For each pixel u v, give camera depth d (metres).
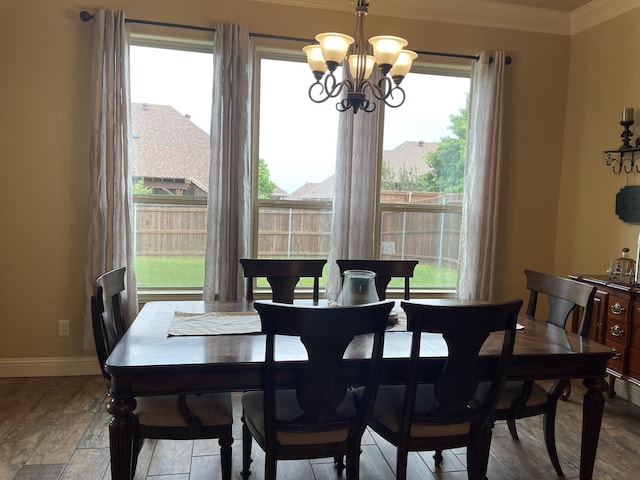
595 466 2.35
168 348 1.79
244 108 3.26
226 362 1.66
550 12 3.70
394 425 1.86
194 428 1.83
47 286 3.24
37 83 3.12
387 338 2.01
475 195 3.66
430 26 3.60
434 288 3.92
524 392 2.06
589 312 2.15
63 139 3.17
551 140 3.88
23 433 2.50
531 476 2.24
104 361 1.99
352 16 3.48
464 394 1.76
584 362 1.95
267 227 3.60
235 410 2.84
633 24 3.25
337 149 3.45
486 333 1.69
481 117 3.63
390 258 3.82
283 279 2.70
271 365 1.58
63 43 3.12
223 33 3.19
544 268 3.97
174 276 3.51
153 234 3.46
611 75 3.43
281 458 1.71
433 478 2.22
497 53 3.58
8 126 3.10
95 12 3.07
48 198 3.19
